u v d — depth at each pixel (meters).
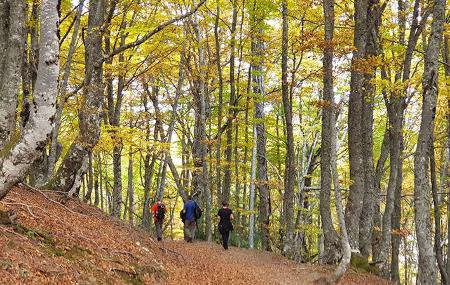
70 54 12.76
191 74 24.91
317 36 15.33
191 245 18.48
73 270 6.85
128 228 12.36
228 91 29.06
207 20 22.81
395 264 21.72
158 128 28.20
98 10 12.73
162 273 9.39
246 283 11.08
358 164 16.45
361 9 15.98
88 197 23.55
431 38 13.28
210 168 27.94
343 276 13.84
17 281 5.57
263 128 25.64
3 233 6.70
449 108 18.66
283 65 19.50
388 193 18.33
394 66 17.59
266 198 25.44
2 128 7.03
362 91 17.72
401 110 18.25
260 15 20.73
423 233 12.98
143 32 14.96
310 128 28.84
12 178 6.23
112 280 7.53
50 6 6.51
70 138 17.59
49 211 9.34
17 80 7.13
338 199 13.44
